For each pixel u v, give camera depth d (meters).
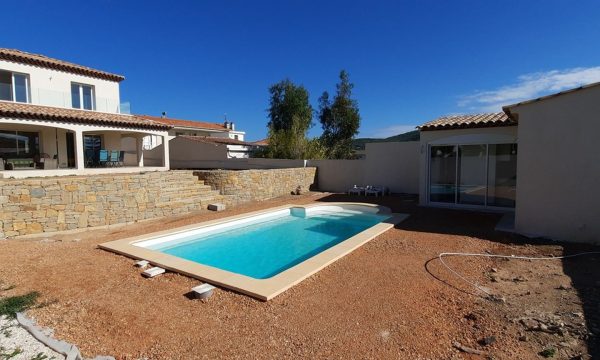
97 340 4.29
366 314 4.86
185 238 10.74
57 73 21.62
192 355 3.94
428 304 5.16
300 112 38.84
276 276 6.24
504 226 10.42
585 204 8.59
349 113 36.81
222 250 10.21
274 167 26.39
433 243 8.71
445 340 4.15
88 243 9.28
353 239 8.94
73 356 3.82
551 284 5.84
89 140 24.14
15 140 19.92
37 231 10.58
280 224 13.55
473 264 7.02
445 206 14.59
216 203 15.96
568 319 4.54
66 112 20.14
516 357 3.75
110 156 22.42
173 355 3.95
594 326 4.33
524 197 9.50
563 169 8.85
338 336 4.29
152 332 4.48
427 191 14.99
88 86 23.86
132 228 11.66
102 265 7.29
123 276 6.62
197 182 17.28
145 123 23.22
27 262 7.47
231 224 12.40
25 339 4.30
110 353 4.01
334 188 23.36
